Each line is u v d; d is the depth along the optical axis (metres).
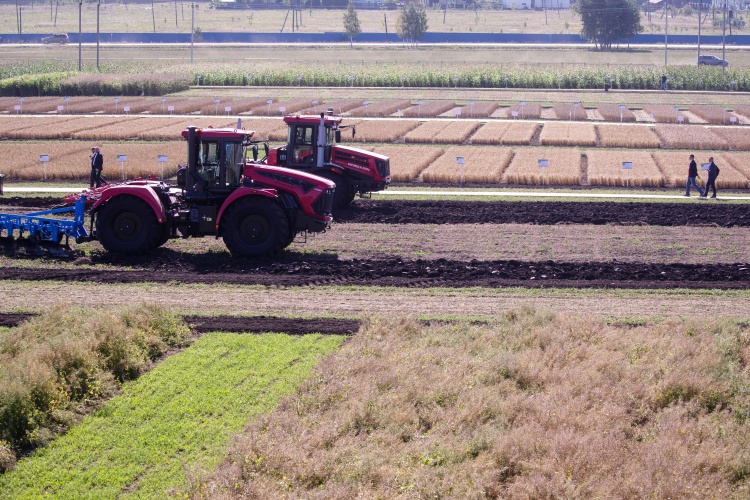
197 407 21.75
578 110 109.62
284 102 115.69
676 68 156.38
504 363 24.61
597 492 17.67
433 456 19.12
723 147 81.75
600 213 51.59
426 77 146.38
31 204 50.72
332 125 50.09
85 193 39.47
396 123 96.25
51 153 71.19
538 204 54.53
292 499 16.95
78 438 20.19
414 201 54.91
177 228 39.00
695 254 41.84
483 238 44.69
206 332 28.47
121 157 57.53
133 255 38.50
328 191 39.47
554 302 33.25
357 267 37.91
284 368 24.80
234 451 18.73
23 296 32.28
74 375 22.69
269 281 35.38
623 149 81.50
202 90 137.75
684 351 26.27
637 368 24.98
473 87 146.88
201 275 36.09
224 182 38.22
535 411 21.67
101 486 18.03
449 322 30.06
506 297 33.91
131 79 130.75
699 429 21.02
